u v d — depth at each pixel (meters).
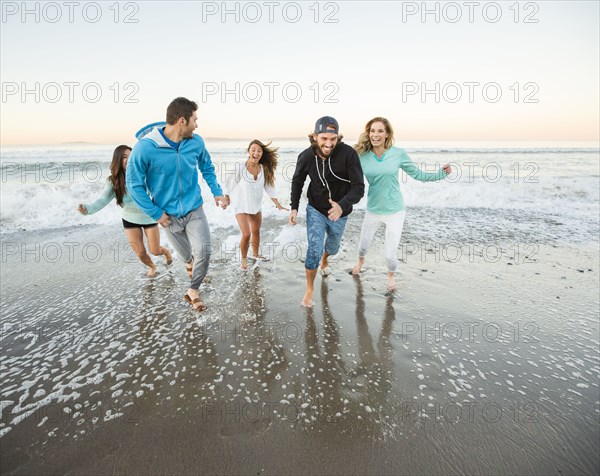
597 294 3.75
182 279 4.16
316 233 3.34
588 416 2.12
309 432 2.01
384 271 4.40
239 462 1.82
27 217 6.83
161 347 2.82
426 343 2.89
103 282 4.08
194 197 3.23
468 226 6.50
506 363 2.63
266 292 3.83
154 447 1.90
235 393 2.32
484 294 3.77
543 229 6.28
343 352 2.78
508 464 1.81
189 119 2.91
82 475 1.73
